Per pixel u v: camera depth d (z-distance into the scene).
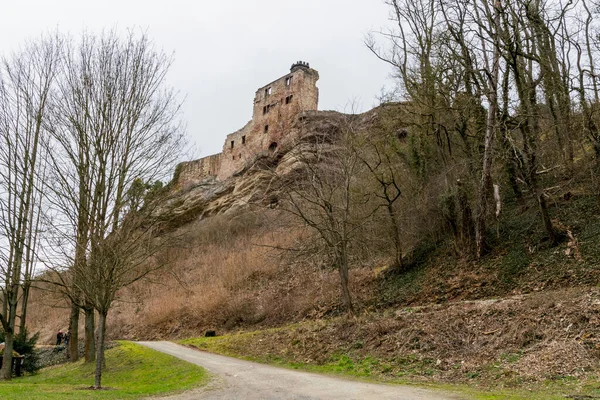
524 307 11.56
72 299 17.80
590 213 16.42
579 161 19.47
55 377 16.05
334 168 20.27
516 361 9.51
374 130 23.61
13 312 15.95
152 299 33.50
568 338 9.53
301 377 11.27
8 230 15.62
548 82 18.89
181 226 49.75
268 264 29.62
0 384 11.66
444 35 18.86
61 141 16.16
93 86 16.53
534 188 16.55
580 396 7.04
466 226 18.66
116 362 17.62
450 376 9.84
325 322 17.20
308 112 39.31
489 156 17.75
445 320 12.59
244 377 11.61
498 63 17.39
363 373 11.33
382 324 13.79
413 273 19.91
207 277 32.47
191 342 21.78
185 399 8.97
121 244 12.68
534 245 16.56
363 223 18.39
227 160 57.50
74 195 16.05
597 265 13.50
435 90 20.06
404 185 22.19
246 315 25.17
